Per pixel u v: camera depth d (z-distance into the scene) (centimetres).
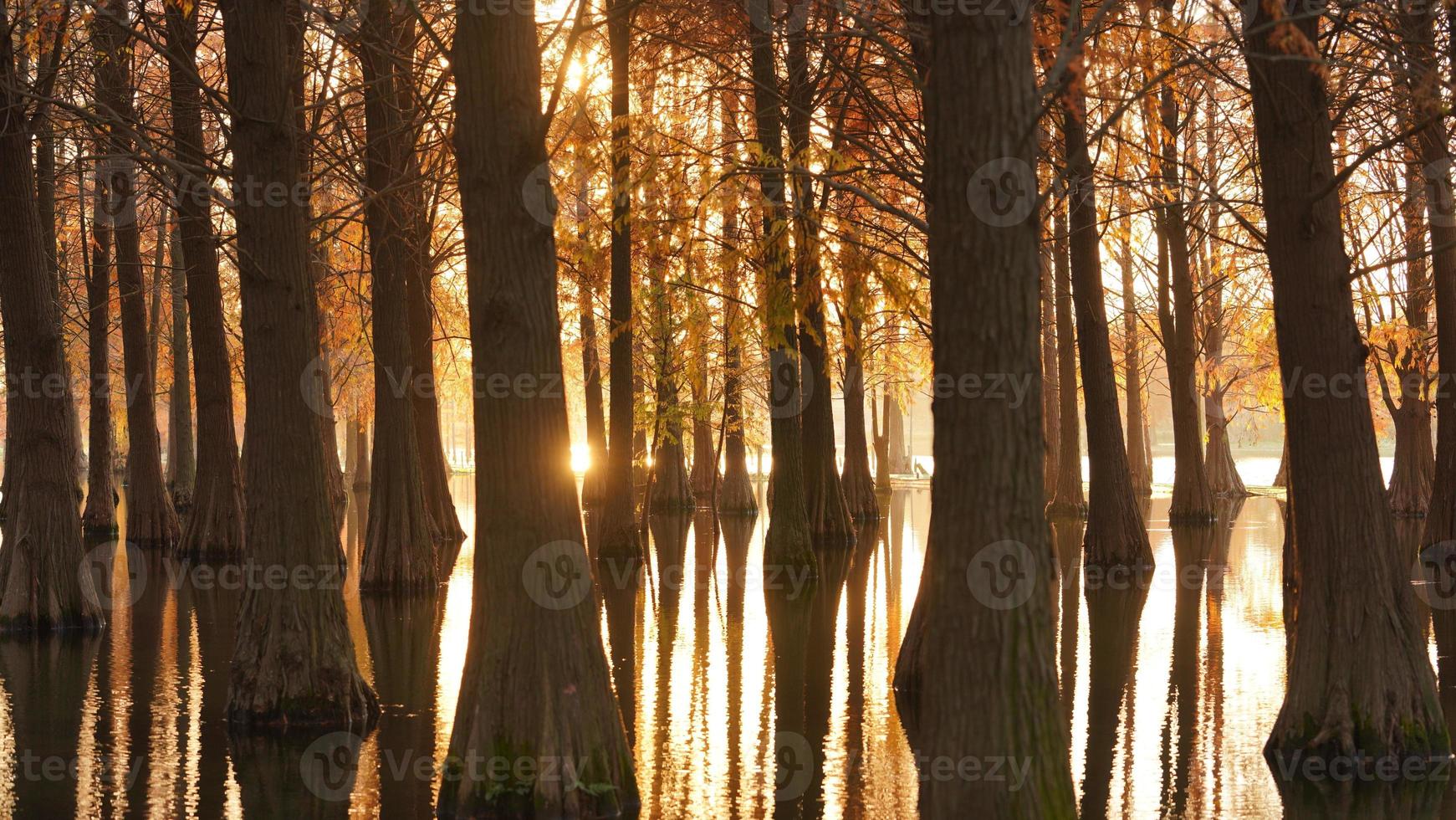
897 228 1820
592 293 2875
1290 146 914
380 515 2006
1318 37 941
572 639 813
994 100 588
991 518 602
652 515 3778
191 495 3556
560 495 812
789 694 1208
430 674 1315
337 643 1096
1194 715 1112
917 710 1135
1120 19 1145
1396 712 923
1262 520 3416
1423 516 3416
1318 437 940
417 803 855
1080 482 3519
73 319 2839
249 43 1058
